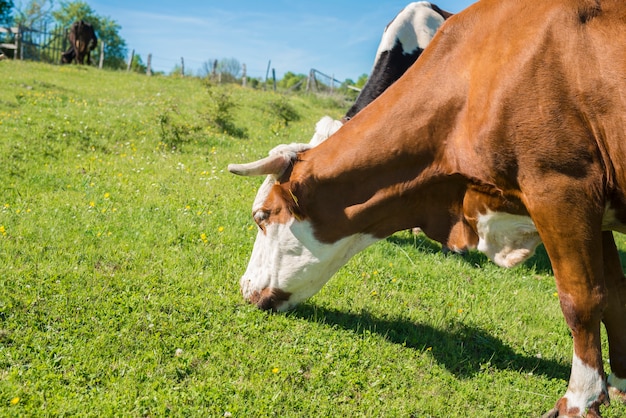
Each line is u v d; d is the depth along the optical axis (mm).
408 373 4625
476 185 4094
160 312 5039
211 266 6203
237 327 4938
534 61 3715
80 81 22312
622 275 4484
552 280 7605
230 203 8492
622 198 3789
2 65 24000
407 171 4355
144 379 4184
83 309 4914
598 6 3678
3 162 9031
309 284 5004
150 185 8938
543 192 3795
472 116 3961
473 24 4125
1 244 6070
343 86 40312
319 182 4578
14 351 4250
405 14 8453
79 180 8727
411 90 4277
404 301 6023
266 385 4254
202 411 3883
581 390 4039
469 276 7102
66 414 3732
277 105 18766
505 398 4500
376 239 4777
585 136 3684
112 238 6605
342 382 4398
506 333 5680
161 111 14508
